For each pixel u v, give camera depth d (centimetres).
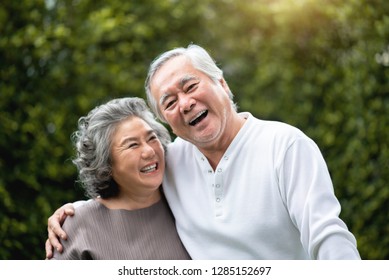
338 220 336
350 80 616
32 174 573
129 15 639
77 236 382
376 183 589
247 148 374
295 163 353
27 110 578
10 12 577
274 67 697
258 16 689
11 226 546
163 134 406
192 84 370
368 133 596
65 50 605
